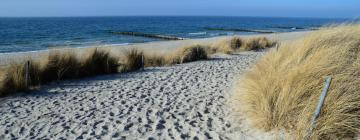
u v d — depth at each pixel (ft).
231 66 36.01
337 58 15.39
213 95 22.33
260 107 15.79
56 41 107.34
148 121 17.35
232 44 56.54
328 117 12.83
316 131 12.50
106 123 17.21
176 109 19.34
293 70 15.56
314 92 14.01
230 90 23.48
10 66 26.40
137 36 139.23
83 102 21.38
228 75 30.12
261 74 19.01
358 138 12.40
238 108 18.47
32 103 21.36
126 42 105.19
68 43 97.30
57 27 229.66
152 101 21.27
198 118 17.54
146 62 37.45
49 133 16.01
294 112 14.06
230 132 15.29
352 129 12.64
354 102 13.07
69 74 29.25
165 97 22.25
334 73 14.55
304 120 13.06
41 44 94.12
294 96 14.24
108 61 32.71
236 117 17.13
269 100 15.24
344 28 18.84
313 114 13.14
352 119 12.88
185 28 227.20
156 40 115.24
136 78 29.48
